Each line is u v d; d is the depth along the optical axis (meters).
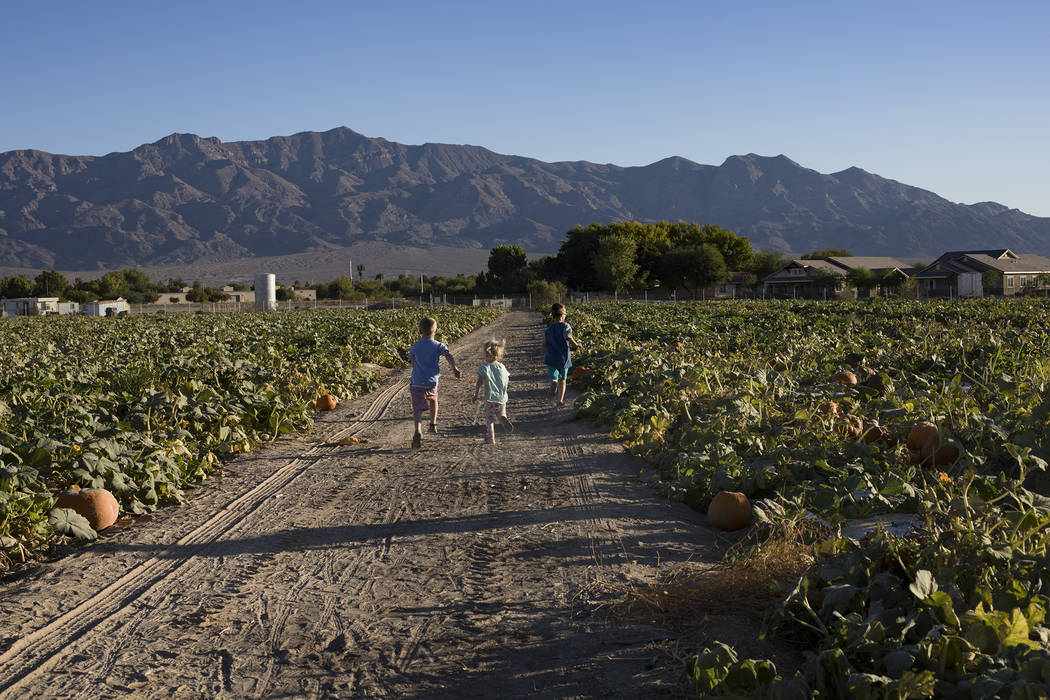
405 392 16.69
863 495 6.25
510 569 5.98
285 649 4.77
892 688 3.39
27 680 4.43
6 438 8.09
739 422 8.92
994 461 7.60
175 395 10.63
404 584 5.76
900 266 113.44
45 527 6.52
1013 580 4.11
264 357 18.44
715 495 7.12
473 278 147.50
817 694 3.63
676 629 4.77
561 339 13.48
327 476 9.12
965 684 3.41
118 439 8.31
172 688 4.32
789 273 105.94
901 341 18.41
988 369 11.55
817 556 4.95
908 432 8.50
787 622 4.59
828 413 8.99
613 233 111.94
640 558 6.07
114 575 6.02
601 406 12.04
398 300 109.31
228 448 10.20
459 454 10.18
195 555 6.46
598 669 4.38
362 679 4.39
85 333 32.75
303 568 6.14
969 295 81.12
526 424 12.33
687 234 124.69
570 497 7.90
